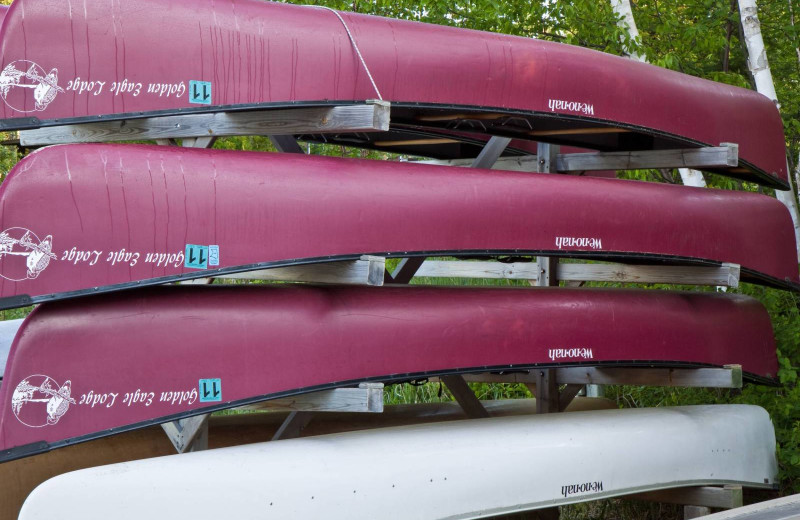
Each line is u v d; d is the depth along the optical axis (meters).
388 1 5.96
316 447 3.29
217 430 4.14
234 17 3.30
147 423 3.08
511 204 3.83
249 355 3.26
